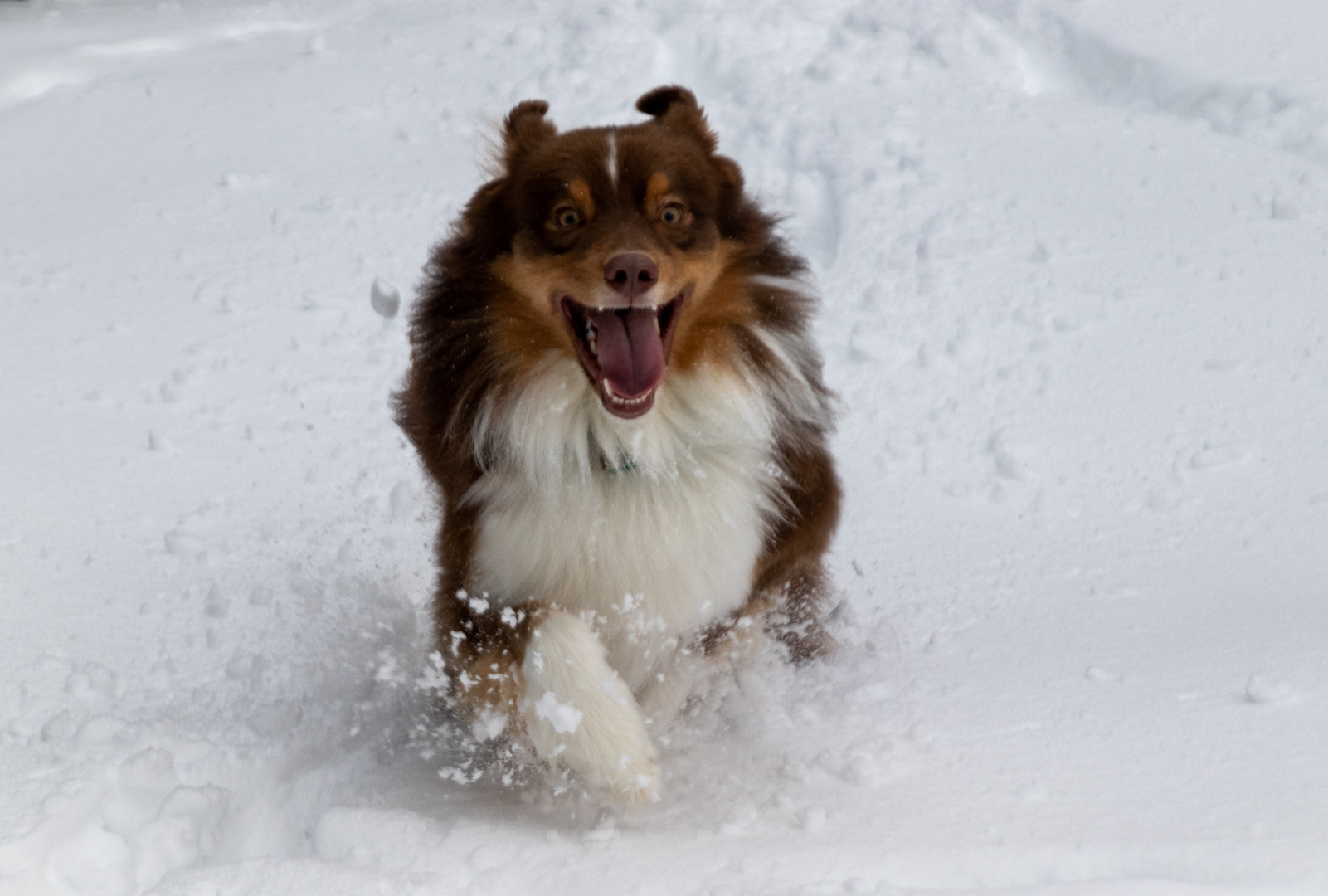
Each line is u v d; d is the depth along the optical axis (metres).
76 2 20.41
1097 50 14.55
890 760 5.47
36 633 6.90
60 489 8.43
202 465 8.87
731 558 6.04
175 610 7.19
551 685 5.42
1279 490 8.38
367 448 9.15
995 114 13.59
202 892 4.54
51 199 12.73
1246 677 5.86
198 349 10.25
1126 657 6.33
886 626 7.14
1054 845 4.61
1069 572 7.68
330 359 10.20
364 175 13.02
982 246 11.30
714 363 6.02
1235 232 11.38
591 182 5.80
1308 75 13.28
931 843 4.74
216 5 19.66
